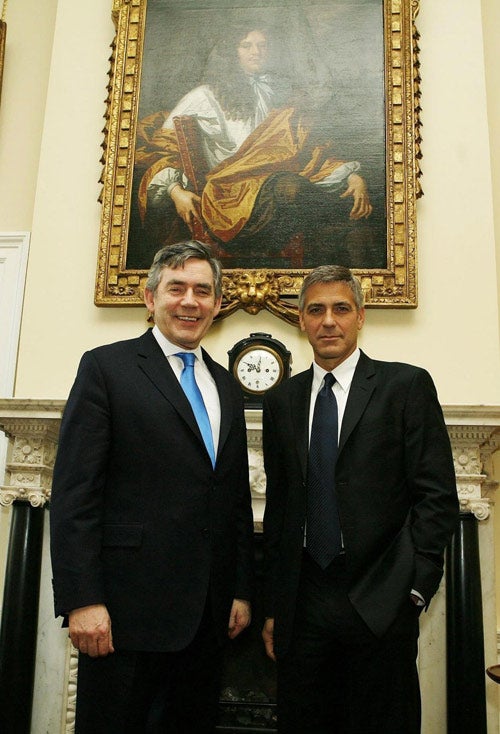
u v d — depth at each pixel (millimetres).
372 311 3168
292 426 2152
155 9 3588
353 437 2014
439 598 2664
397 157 3281
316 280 2217
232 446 2072
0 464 3355
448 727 2512
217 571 1922
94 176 3457
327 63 3447
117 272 3264
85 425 1889
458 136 3314
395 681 1865
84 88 3576
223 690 2828
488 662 2611
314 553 1986
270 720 2801
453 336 3098
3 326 3473
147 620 1795
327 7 3508
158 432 1916
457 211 3229
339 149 3342
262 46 3506
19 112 3828
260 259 3258
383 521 1941
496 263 3377
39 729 2746
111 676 1785
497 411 2629
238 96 3461
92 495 1834
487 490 2855
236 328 3211
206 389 2152
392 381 2088
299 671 1948
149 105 3482
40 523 2863
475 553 2637
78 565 1751
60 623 2846
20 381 3225
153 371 2016
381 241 3217
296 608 1986
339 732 1985
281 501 2197
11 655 2709
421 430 2004
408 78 3350
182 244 2191
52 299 3311
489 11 3701
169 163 3410
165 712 1968
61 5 3691
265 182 3342
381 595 1859
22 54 3916
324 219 3271
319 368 2236
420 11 3500
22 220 3680
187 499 1885
